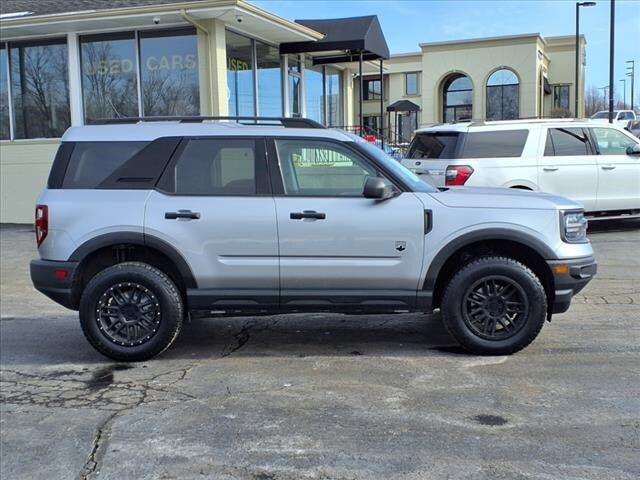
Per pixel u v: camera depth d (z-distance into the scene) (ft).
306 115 57.31
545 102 141.38
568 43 143.64
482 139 35.14
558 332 20.04
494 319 17.78
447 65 130.31
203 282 17.93
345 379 16.46
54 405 15.26
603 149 36.58
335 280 17.76
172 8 40.09
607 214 36.86
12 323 23.43
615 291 25.26
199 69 43.42
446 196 17.81
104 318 18.13
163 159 18.25
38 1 49.37
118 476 11.78
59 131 47.70
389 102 153.38
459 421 13.69
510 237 17.43
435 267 17.63
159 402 15.25
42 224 18.15
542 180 35.19
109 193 18.11
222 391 15.84
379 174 17.88
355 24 52.21
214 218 17.72
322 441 12.91
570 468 11.58
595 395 14.96
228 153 18.19
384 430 13.34
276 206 17.69
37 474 12.01
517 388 15.48
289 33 46.91
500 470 11.56
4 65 48.14
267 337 20.56
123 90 45.68
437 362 17.60
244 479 11.52
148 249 18.48
